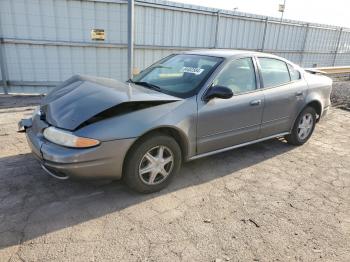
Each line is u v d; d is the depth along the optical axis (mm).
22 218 2732
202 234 2648
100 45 8102
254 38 11531
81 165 2727
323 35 14664
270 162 4270
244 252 2459
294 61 13922
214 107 3496
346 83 12125
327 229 2816
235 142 3918
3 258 2258
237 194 3355
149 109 3049
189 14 9258
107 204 3023
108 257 2324
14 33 7223
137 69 8492
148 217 2850
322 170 4105
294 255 2457
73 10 7527
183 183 3525
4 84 7496
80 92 3242
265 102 4062
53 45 7621
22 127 3449
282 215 2998
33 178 3432
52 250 2365
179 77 3770
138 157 3006
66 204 2984
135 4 8148
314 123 5078
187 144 3367
